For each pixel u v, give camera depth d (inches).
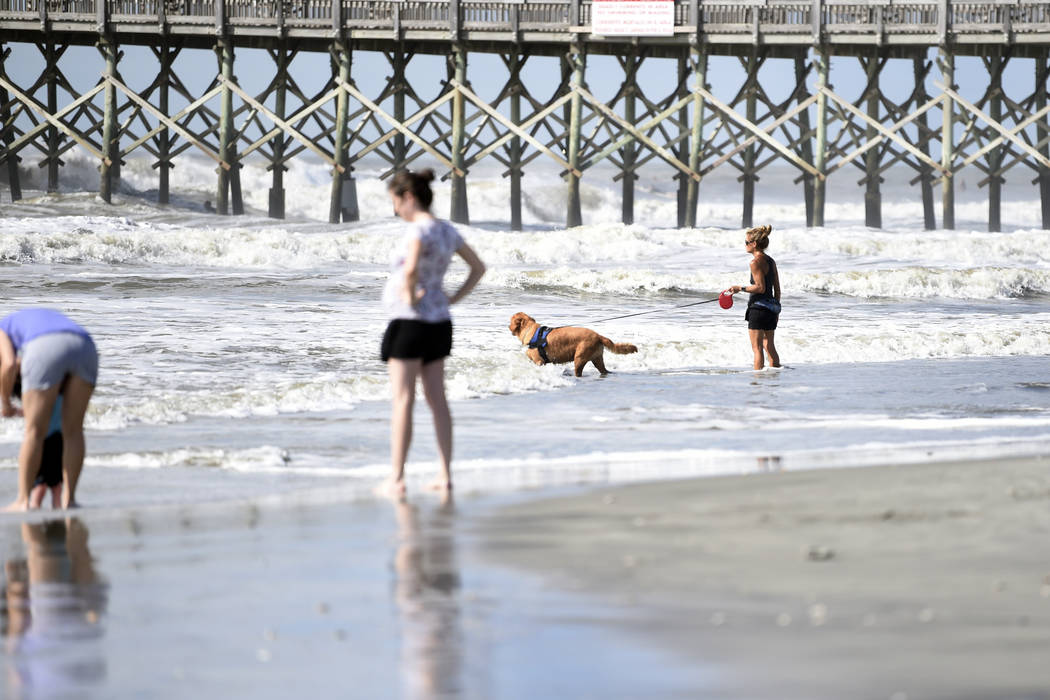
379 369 1691.7
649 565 522.9
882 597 460.8
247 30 5093.5
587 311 2583.7
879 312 2684.5
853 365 1824.6
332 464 992.9
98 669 388.8
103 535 647.8
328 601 473.1
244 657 398.6
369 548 580.4
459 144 5123.0
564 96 5103.3
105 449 1063.6
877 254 3971.5
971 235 4261.8
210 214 5182.1
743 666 377.1
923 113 5408.5
